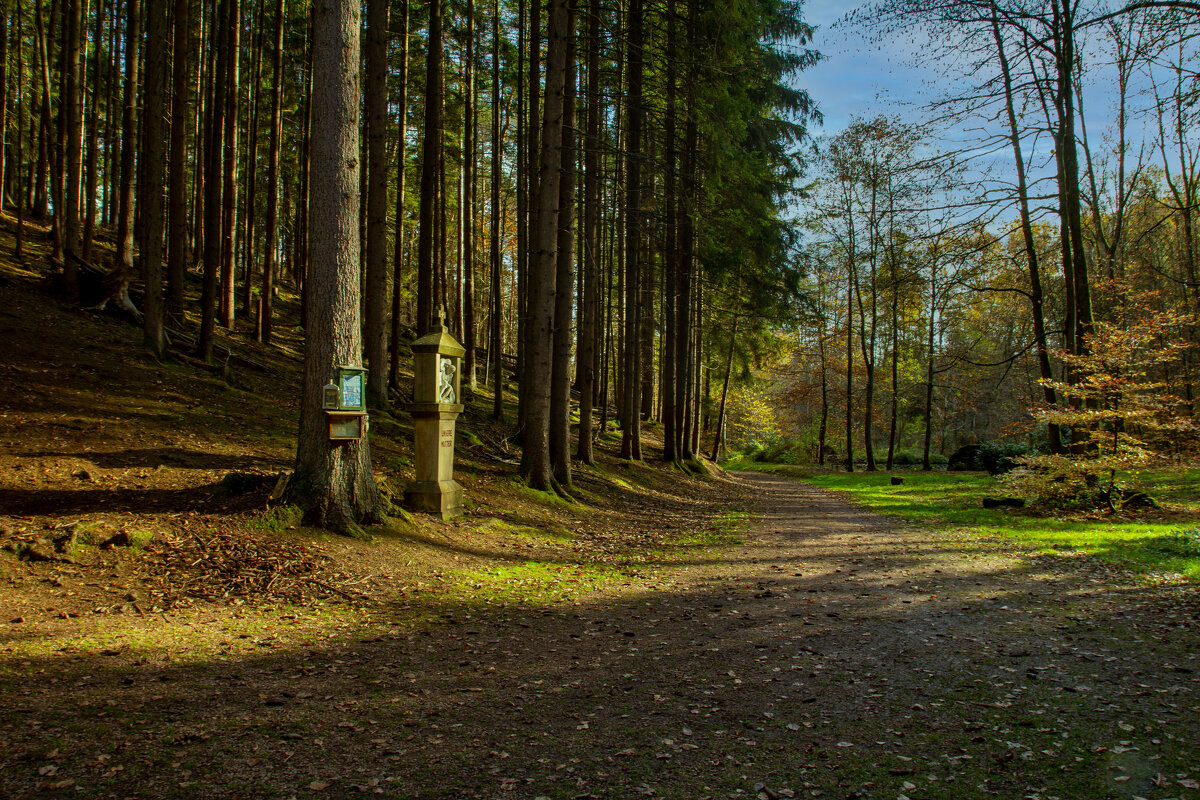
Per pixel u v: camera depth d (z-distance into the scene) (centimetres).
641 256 2395
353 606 632
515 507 1175
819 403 4644
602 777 334
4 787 288
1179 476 1916
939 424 4666
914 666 512
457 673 486
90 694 394
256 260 3131
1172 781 322
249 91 2489
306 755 344
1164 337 1800
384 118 1431
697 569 926
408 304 3584
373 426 1354
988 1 1252
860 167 3080
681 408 2450
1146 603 683
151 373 1284
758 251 2016
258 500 786
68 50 1549
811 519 1520
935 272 1669
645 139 1986
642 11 1519
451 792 315
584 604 714
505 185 3155
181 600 588
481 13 2181
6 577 569
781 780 333
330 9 808
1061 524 1270
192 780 309
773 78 2041
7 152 2866
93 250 2169
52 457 850
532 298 1680
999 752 362
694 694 456
